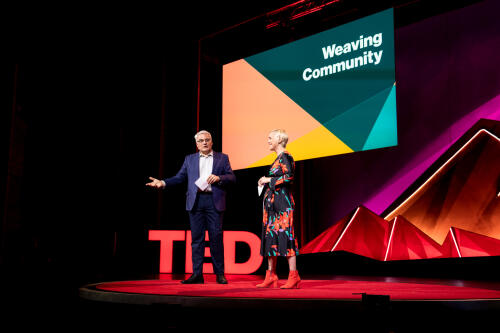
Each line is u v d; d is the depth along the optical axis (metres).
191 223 3.54
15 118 6.98
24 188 7.20
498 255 4.91
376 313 2.02
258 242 5.55
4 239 6.54
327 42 6.01
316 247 6.17
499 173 5.33
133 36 6.86
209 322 2.18
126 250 7.30
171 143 7.16
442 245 5.41
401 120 6.35
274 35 7.02
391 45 5.47
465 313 2.08
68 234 7.43
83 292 2.79
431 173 5.97
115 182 7.50
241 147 6.48
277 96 6.30
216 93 7.34
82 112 7.68
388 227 5.87
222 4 6.39
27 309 2.96
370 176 6.51
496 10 5.73
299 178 6.94
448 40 6.06
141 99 7.47
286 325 2.09
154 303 2.28
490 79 5.69
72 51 7.00
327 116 5.86
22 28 6.30
